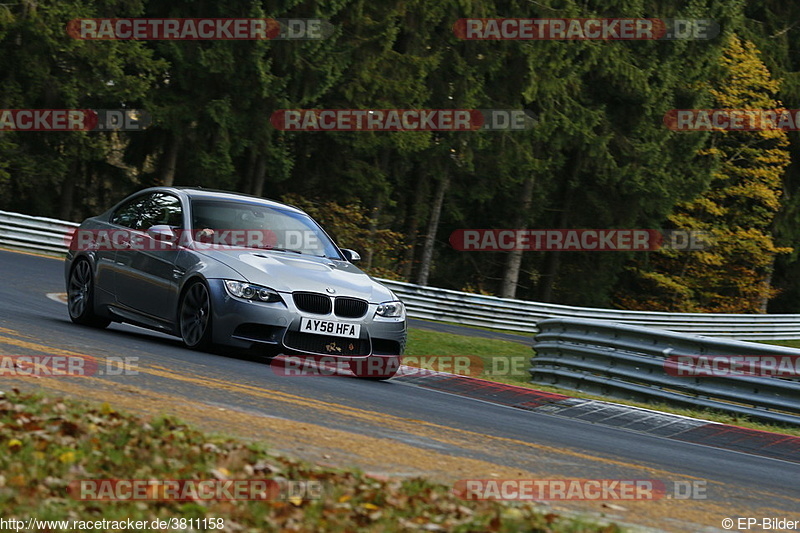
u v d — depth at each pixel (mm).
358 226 126562
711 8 135125
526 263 151875
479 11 119812
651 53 132250
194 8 104562
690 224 148125
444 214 141750
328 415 26531
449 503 17641
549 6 121750
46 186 117875
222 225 37625
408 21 118500
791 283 176125
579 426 33031
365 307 35750
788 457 32906
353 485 17922
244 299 34188
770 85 146250
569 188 139875
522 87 123500
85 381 25984
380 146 120562
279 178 113250
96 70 102562
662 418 36781
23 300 47719
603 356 46219
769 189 152625
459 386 40094
